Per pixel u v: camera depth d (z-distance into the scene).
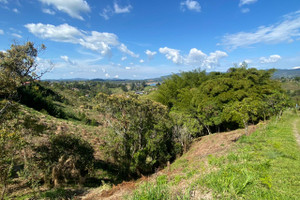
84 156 10.01
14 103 7.28
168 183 5.33
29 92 27.17
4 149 6.14
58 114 28.47
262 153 6.25
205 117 18.25
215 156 7.72
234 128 18.34
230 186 3.70
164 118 12.90
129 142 11.24
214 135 17.02
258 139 9.03
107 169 11.85
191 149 14.80
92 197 6.60
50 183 8.44
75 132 16.97
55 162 8.69
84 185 9.05
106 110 11.15
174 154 14.41
